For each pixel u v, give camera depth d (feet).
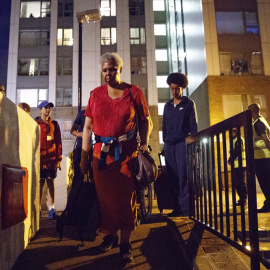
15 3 85.51
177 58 79.00
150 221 14.20
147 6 86.02
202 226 10.00
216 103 50.42
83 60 80.94
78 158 14.15
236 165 15.89
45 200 20.53
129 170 8.94
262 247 9.27
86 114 9.61
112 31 83.87
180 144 13.94
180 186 13.88
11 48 83.25
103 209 9.00
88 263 8.55
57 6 84.99
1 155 7.31
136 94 9.15
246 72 52.16
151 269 8.09
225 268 6.98
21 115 9.42
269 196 14.43
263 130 14.46
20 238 9.28
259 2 54.19
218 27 52.80
